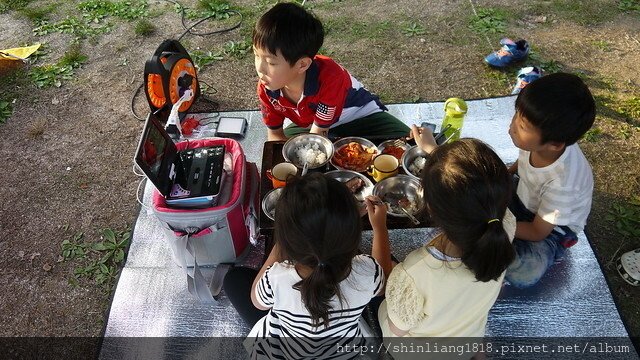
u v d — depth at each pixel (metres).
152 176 2.05
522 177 2.08
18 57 3.95
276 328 1.73
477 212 1.31
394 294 1.57
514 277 2.13
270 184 2.30
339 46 3.97
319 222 1.31
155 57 3.03
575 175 1.85
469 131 3.15
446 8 4.33
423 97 3.47
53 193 2.98
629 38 3.91
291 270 1.51
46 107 3.58
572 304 2.28
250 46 4.02
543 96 1.69
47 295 2.48
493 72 3.64
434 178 1.38
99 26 4.34
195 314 2.34
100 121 3.45
